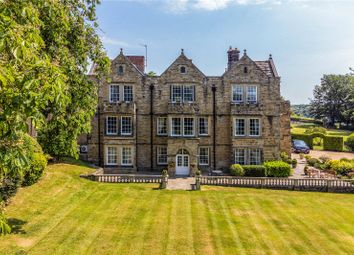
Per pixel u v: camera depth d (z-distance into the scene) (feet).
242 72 130.93
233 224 70.28
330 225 71.26
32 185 84.43
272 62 142.00
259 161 130.31
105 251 55.21
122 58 130.31
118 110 127.95
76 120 77.00
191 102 129.08
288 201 89.61
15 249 52.54
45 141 97.50
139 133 132.05
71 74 70.28
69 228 63.57
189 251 56.49
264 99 131.44
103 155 130.82
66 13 68.03
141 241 59.88
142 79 130.62
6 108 25.88
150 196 89.56
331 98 345.31
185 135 126.41
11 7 31.27
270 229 67.97
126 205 80.64
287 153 155.02
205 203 84.89
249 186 104.53
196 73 130.41
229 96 131.03
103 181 104.27
